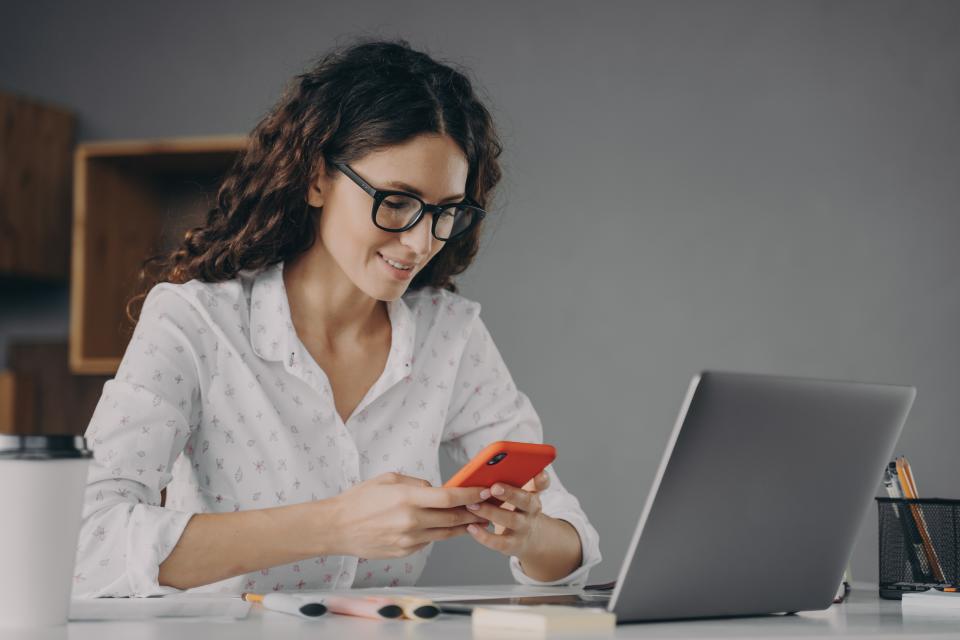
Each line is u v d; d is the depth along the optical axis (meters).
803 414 1.00
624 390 3.23
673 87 3.29
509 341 3.30
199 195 3.44
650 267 3.25
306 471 1.50
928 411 3.08
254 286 1.53
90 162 3.27
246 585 1.46
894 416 1.08
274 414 1.48
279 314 1.50
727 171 3.24
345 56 1.51
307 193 1.50
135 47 3.55
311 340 1.54
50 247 3.43
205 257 1.53
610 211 3.29
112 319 3.31
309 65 3.43
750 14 3.26
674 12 3.30
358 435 1.56
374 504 1.12
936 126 3.15
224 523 1.15
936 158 3.14
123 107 3.54
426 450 1.61
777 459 1.00
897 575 1.37
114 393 1.35
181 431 1.37
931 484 3.07
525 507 1.15
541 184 3.33
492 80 3.37
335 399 1.56
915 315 3.12
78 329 3.21
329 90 1.46
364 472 1.56
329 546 1.14
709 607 1.02
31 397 3.38
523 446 1.07
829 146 3.20
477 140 1.51
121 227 3.35
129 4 3.57
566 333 3.28
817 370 3.15
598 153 3.31
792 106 3.22
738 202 3.23
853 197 3.17
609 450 3.22
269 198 1.50
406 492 1.11
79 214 3.23
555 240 3.30
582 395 3.25
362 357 1.58
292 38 3.45
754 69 3.25
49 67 3.60
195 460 1.48
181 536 1.15
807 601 1.10
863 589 1.57
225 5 3.50
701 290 3.22
